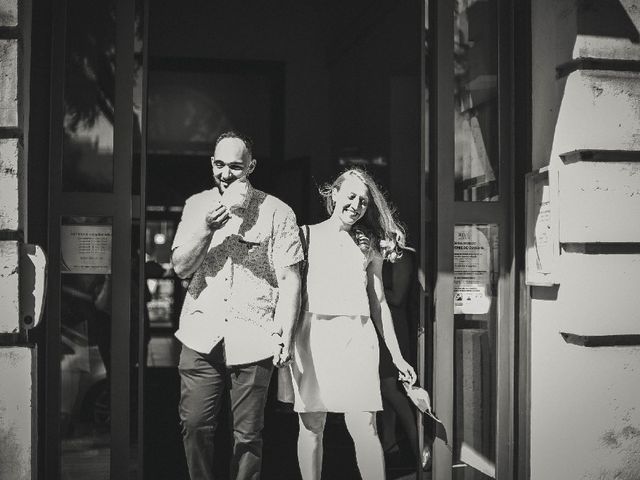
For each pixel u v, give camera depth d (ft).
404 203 23.58
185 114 31.50
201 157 31.55
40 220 11.83
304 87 31.37
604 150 11.62
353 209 12.41
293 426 20.88
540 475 12.39
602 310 11.66
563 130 11.85
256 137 31.76
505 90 13.09
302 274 12.46
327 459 17.34
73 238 12.10
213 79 31.55
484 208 12.93
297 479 16.10
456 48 13.12
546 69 12.39
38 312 11.24
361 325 12.45
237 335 11.84
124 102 12.07
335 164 30.32
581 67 11.64
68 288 12.09
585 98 11.63
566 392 11.82
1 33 11.06
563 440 11.88
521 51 12.99
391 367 15.38
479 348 13.09
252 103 31.78
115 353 11.94
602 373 11.75
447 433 12.70
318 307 12.39
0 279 11.02
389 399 15.61
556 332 12.01
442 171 12.80
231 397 12.07
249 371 11.90
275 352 11.62
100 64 12.28
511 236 12.98
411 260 15.40
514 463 12.89
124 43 12.10
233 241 12.07
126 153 12.04
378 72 24.90
